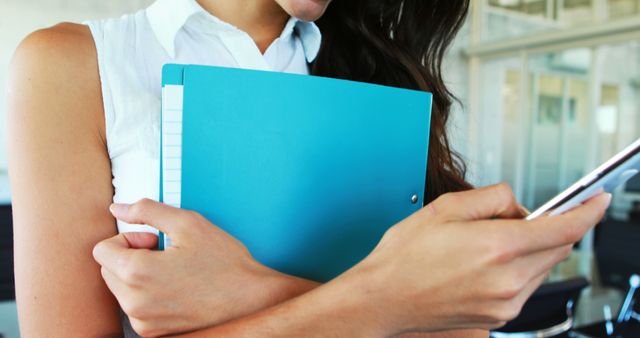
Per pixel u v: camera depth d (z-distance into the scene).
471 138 5.19
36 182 0.41
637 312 2.08
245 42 0.53
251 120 0.40
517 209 0.33
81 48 0.45
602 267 2.37
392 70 0.72
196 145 0.38
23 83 0.42
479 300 0.29
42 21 4.27
